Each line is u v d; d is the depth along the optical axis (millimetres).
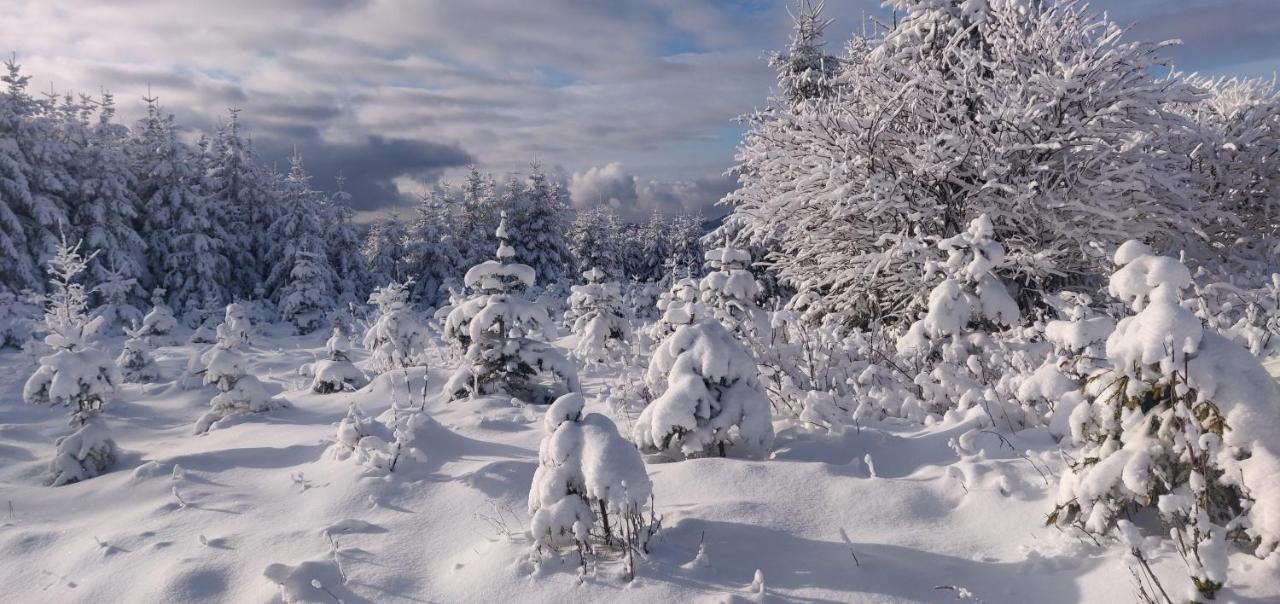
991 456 4559
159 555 4250
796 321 7344
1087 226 8961
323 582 3713
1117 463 3244
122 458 7277
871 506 4133
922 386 6277
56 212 25266
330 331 24750
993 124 9508
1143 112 9344
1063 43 9445
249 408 8969
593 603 3330
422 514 4500
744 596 3232
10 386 12648
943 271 8766
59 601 3910
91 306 25531
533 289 29156
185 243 28938
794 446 5336
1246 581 2816
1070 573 3225
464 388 8586
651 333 8789
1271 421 2930
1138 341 3168
